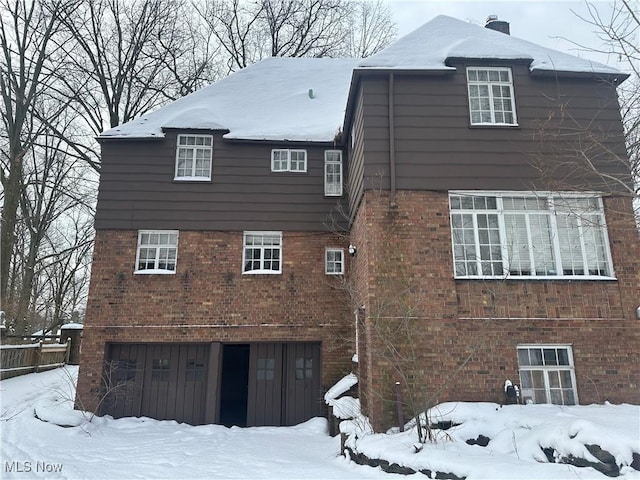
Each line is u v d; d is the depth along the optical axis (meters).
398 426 8.38
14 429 9.88
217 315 11.91
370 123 9.91
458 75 10.27
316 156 13.20
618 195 9.53
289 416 11.83
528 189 9.69
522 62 10.30
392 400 8.45
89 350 11.50
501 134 9.95
